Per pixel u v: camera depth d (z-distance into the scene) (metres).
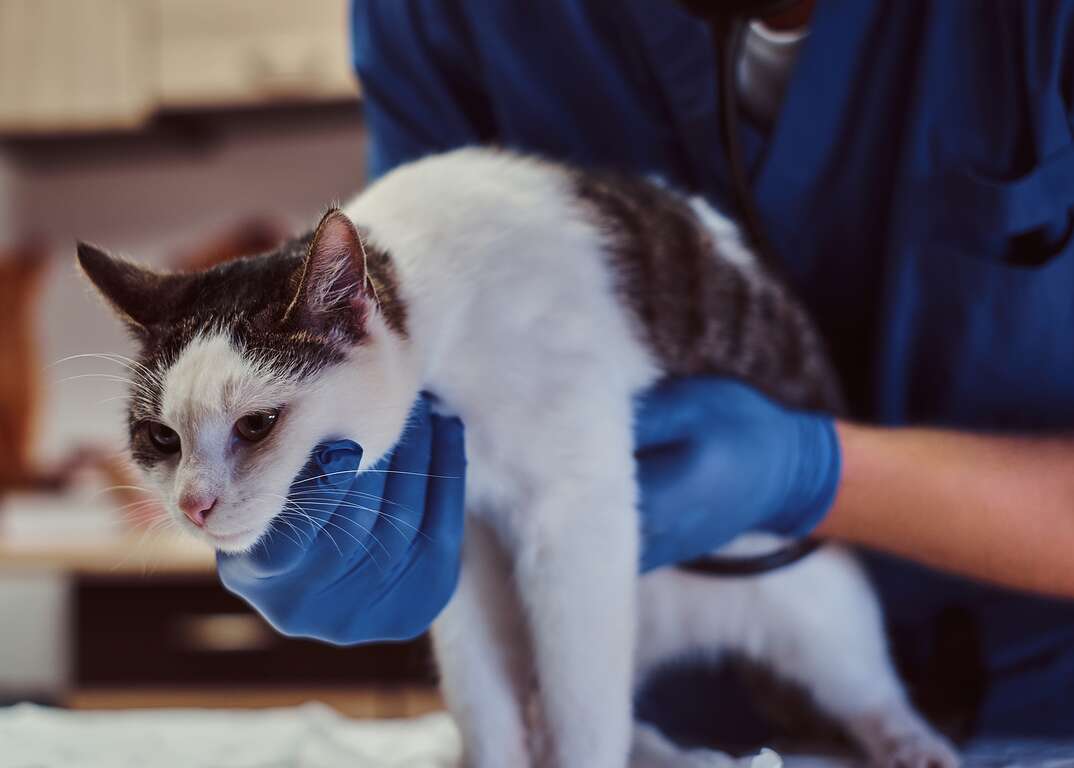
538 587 0.92
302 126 3.09
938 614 1.19
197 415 0.84
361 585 0.90
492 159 1.06
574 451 0.88
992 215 1.02
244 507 0.83
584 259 0.96
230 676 2.46
